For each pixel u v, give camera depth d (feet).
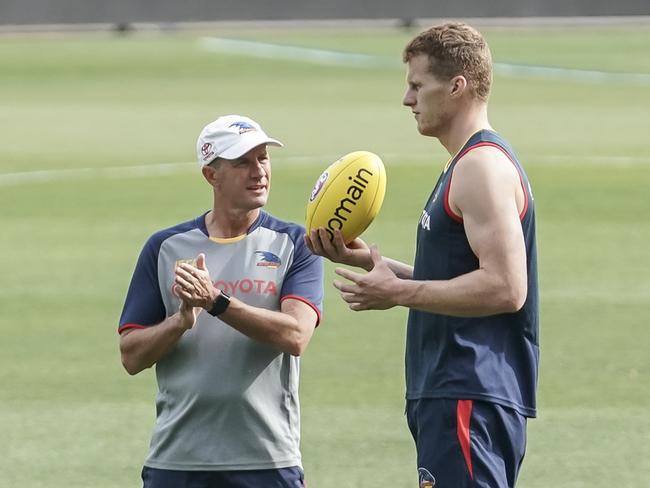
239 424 73.46
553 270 167.63
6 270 170.60
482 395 68.54
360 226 73.92
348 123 312.71
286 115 329.52
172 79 416.87
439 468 68.85
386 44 507.71
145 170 249.34
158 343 72.49
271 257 74.95
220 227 75.46
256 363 73.61
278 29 555.69
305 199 216.95
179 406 73.97
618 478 99.60
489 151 68.23
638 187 225.97
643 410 115.34
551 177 236.63
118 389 123.03
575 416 113.70
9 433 110.32
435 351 69.97
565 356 131.44
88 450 106.42
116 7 547.49
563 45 494.59
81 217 205.77
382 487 97.71
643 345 135.13
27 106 354.95
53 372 127.95
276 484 73.87
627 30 534.37
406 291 67.82
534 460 103.35
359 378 125.18
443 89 69.82
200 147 74.43
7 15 541.34
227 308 71.00
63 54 482.69
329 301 153.79
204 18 554.46
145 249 75.77
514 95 370.12
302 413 114.73
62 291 159.53
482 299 66.54
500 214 66.80
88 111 341.82
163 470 74.08
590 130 298.35
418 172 242.78
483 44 70.18
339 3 554.46
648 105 344.69
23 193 226.99
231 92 383.45
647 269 168.35
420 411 70.13
